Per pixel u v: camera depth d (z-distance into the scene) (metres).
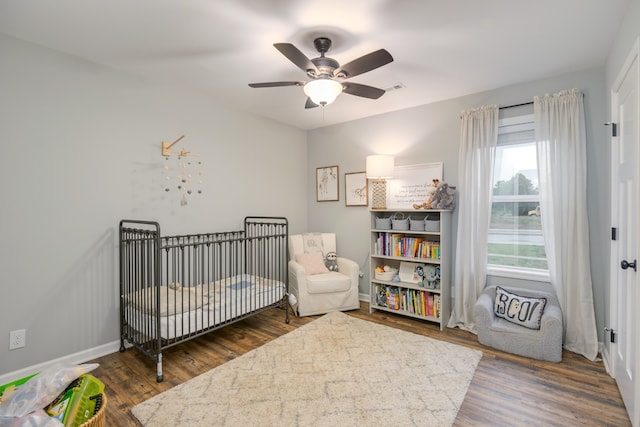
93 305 2.62
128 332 2.70
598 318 2.67
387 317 3.59
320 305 3.66
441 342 2.89
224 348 2.78
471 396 2.06
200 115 3.43
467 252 3.23
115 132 2.76
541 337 2.55
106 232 2.71
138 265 2.65
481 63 2.65
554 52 2.46
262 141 4.16
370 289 3.77
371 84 3.09
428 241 3.52
